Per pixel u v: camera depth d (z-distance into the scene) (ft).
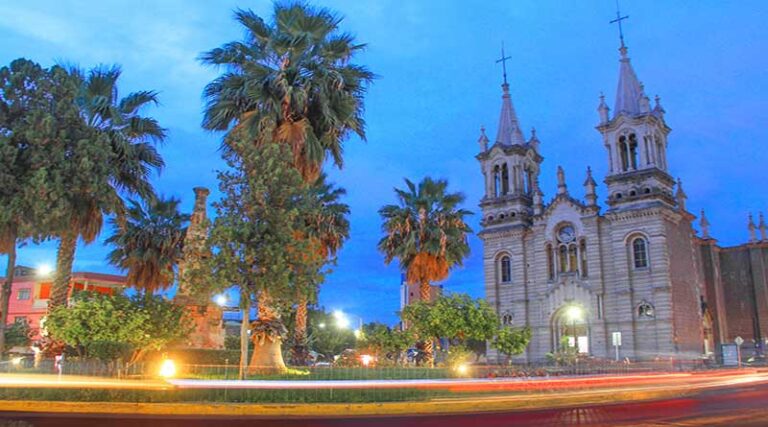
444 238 139.54
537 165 248.73
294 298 79.77
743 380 126.52
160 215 151.43
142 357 92.73
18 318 223.71
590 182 214.28
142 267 148.36
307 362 130.41
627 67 221.46
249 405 61.31
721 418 58.95
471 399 70.59
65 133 89.04
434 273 141.08
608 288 203.00
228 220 78.89
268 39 98.17
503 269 232.73
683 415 62.13
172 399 62.75
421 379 84.64
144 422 51.98
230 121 99.91
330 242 138.72
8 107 90.33
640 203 199.72
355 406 63.77
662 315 188.65
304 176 95.30
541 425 54.29
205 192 123.44
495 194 242.58
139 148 105.91
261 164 82.99
